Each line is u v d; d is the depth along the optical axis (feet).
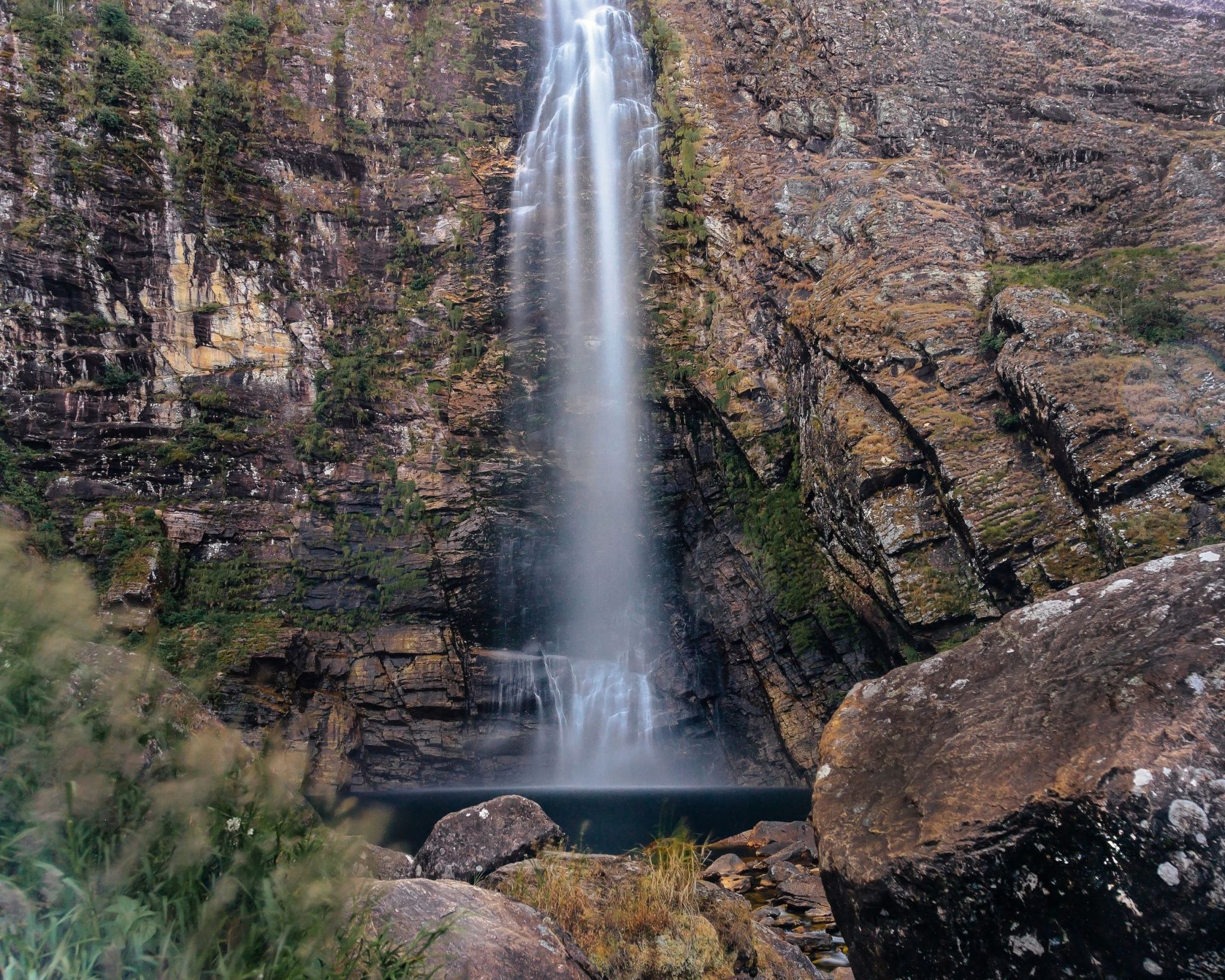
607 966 13.88
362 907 6.73
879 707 11.96
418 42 120.37
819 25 116.67
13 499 88.53
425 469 106.22
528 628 106.52
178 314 100.63
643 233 112.37
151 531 93.76
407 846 51.70
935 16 117.39
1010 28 117.19
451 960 8.41
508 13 127.65
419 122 117.70
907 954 9.73
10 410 92.02
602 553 107.96
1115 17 117.50
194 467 99.04
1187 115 106.73
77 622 5.86
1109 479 61.72
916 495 74.08
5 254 92.38
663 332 108.99
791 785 90.63
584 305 110.63
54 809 4.95
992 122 107.55
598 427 108.68
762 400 98.48
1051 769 9.02
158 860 5.23
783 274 101.35
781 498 94.07
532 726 102.32
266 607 97.60
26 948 4.37
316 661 96.22
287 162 109.60
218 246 103.14
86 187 96.58
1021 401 70.08
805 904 33.27
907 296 84.02
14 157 93.86
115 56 100.17
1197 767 8.02
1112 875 8.12
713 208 111.75
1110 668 9.52
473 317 110.83
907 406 75.92
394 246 113.50
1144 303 70.64
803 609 87.86
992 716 10.30
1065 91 109.60
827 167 106.42
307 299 107.86
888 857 9.82
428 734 97.50
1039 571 63.98
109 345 97.25
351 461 105.40
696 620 102.94
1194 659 8.87
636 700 103.91
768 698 92.43
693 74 120.67
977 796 9.47
